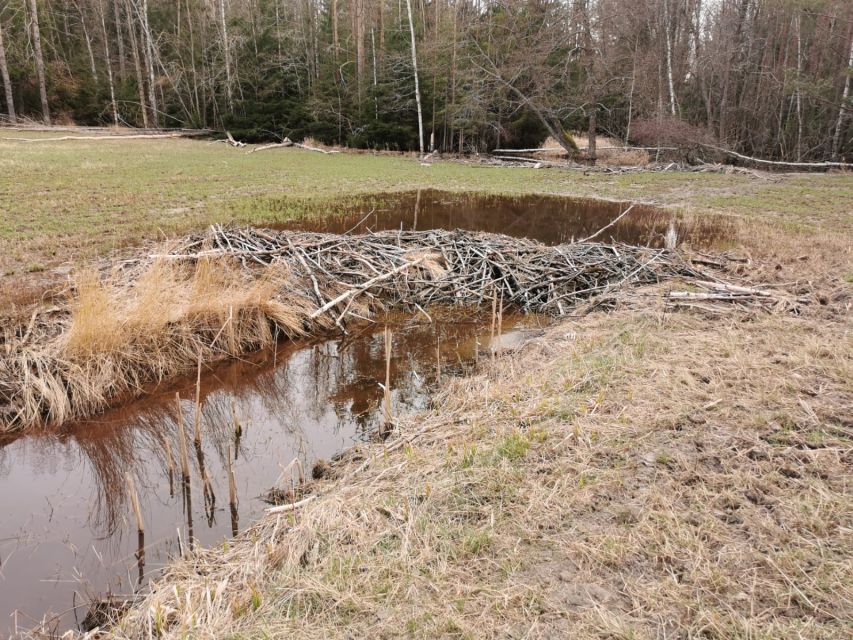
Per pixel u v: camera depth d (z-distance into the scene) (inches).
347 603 108.0
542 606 105.3
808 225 539.5
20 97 1473.9
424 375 255.4
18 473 190.5
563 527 126.3
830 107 1117.1
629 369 201.8
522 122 1309.1
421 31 1482.5
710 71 1246.3
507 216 618.8
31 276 327.9
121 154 965.2
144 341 248.2
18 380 217.8
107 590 134.2
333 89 1432.1
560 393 190.5
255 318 285.6
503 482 141.8
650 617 102.2
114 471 190.7
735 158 1150.3
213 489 175.9
